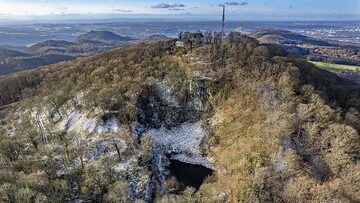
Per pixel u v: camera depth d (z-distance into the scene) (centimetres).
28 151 11519
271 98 12238
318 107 10919
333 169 8931
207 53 15962
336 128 9762
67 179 9981
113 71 15862
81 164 10656
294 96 11869
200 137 13200
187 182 10856
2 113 15888
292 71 13350
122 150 11419
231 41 17362
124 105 13512
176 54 16662
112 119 12888
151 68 15575
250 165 9462
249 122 12012
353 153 9212
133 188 9975
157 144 12588
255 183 8425
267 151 9781
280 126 10300
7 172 9312
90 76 15862
